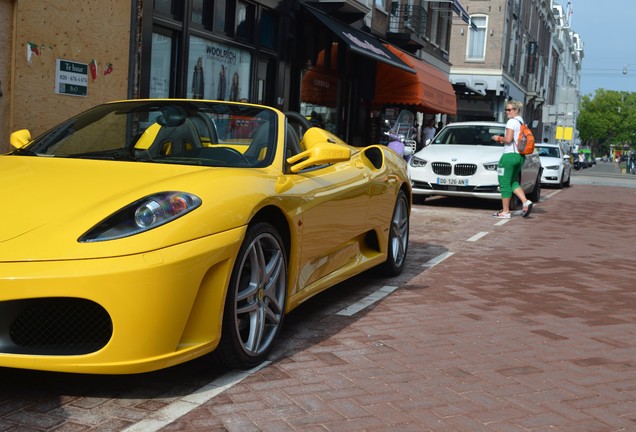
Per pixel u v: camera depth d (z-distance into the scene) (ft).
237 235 10.70
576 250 27.53
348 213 15.60
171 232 9.87
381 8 68.03
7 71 26.53
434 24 90.17
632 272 23.09
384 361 12.57
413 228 31.89
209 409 10.02
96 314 9.70
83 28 29.78
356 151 18.37
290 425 9.58
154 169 11.99
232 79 43.37
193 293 9.99
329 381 11.39
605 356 13.53
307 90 54.49
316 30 54.65
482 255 25.16
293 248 12.77
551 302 18.06
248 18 44.68
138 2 32.94
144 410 9.91
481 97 136.36
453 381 11.66
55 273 9.23
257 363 11.85
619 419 10.36
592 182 96.12
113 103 15.28
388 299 17.51
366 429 9.56
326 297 17.47
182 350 10.06
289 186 12.82
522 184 45.11
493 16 131.64
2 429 9.10
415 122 74.69
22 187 11.07
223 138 13.66
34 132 27.84
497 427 9.84
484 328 15.16
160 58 36.14
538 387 11.57
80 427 9.26
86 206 10.36
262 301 11.93
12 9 26.43
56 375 11.14
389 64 56.39
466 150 42.01
